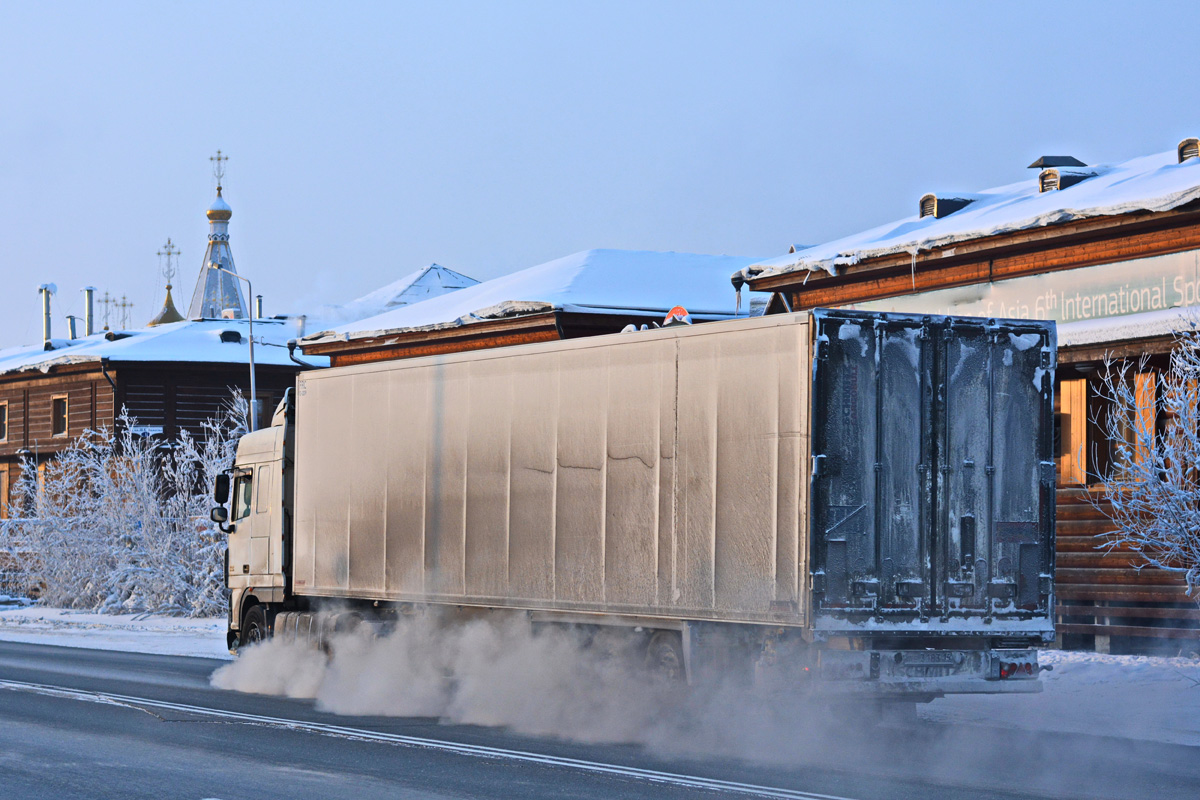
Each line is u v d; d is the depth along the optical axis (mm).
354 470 16672
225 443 34062
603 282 31000
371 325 34781
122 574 34938
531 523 13945
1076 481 19328
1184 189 17438
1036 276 19906
